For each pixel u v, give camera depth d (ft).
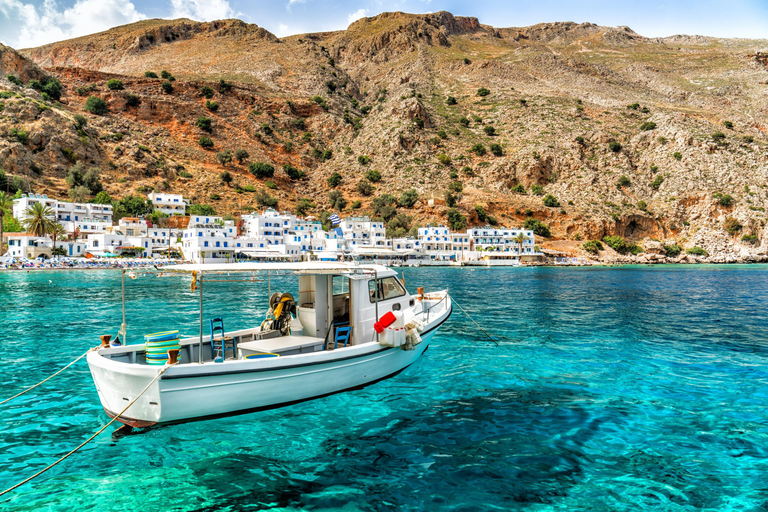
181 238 308.81
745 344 57.82
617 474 24.26
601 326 71.56
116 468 24.95
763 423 31.27
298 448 27.50
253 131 575.38
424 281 187.83
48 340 59.67
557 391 38.50
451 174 523.29
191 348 35.37
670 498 21.93
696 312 88.99
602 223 436.76
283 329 39.29
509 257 380.58
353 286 39.19
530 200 479.41
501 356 50.96
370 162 554.05
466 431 30.01
